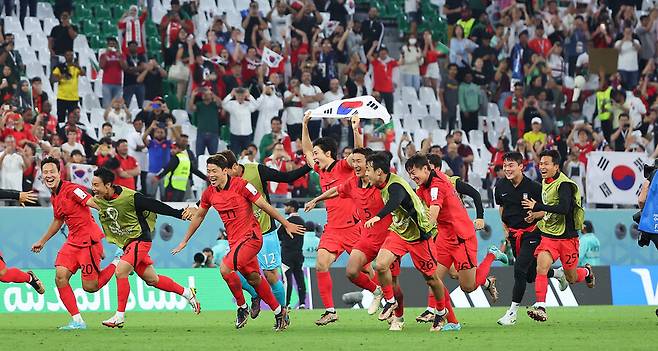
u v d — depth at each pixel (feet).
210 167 102.32
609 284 180.86
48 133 186.19
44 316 140.26
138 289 157.38
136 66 207.31
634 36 246.06
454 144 206.69
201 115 200.44
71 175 173.37
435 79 236.43
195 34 226.99
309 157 119.44
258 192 103.35
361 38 226.99
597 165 199.72
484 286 135.13
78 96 205.26
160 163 186.80
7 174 170.40
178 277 160.76
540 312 117.08
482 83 229.86
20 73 202.49
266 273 113.39
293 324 120.98
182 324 121.49
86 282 110.73
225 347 86.58
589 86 241.55
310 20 222.28
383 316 107.04
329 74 216.54
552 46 240.12
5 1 218.79
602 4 256.52
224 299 163.32
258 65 213.25
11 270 113.29
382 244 106.22
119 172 175.94
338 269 166.50
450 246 110.93
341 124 208.64
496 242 189.67
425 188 107.96
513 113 226.58
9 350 83.61
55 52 207.62
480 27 237.04
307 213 179.22
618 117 228.22
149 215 111.04
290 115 207.21
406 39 243.81
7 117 177.27
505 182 121.60
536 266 126.41
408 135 216.54
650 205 116.57
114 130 196.95
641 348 86.38
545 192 118.11
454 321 108.99
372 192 104.01
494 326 116.88
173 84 211.61
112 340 94.38
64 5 224.74
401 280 169.27
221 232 170.40
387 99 222.69
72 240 110.42
